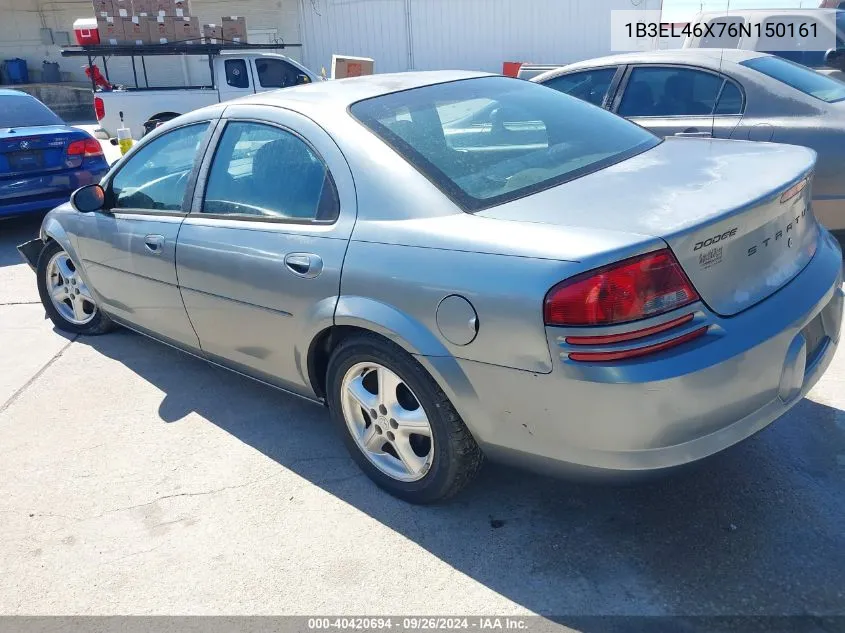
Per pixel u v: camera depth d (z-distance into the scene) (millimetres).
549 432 2309
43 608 2500
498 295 2273
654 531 2650
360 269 2668
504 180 2707
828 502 2740
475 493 2936
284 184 3090
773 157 2865
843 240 5555
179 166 3672
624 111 5656
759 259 2396
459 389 2453
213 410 3781
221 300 3342
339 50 19703
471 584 2467
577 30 18391
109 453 3426
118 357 4523
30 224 8438
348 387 2922
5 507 3061
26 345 4812
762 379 2299
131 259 3877
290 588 2510
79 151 7426
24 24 22062
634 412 2129
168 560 2686
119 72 21469
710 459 2326
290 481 3119
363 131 2885
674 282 2141
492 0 18531
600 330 2115
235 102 3496
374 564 2592
